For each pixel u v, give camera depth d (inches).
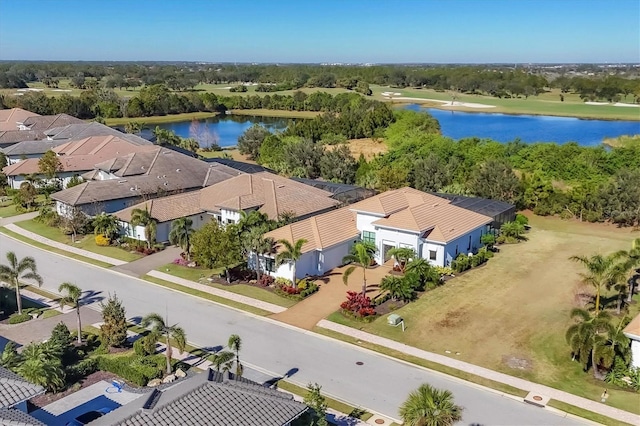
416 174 2950.3
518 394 1143.6
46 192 2810.0
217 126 6151.6
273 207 2196.1
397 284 1614.2
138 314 1555.1
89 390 1157.7
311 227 1883.6
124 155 3105.3
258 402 809.5
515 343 1368.1
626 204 2422.5
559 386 1172.5
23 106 6097.4
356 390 1168.2
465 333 1421.0
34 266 1578.5
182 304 1619.1
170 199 2309.3
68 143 3604.8
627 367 1198.3
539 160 3203.7
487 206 2293.3
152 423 736.3
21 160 3376.0
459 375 1221.1
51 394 1138.0
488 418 1064.2
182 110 7180.1
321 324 1477.6
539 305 1593.3
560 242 2207.2
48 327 1472.7
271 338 1403.8
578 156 3159.5
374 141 4699.8
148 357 1279.5
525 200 2669.8
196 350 1342.3
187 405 773.3
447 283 1758.1
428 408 851.4
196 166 2933.1
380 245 1937.7
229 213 2204.7
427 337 1400.1
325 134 4766.2
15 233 2340.1
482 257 1958.7
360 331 1435.8
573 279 1796.3
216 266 1775.3
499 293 1678.2
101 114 6545.3
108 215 2235.5
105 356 1302.9
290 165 3393.2
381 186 2810.0
